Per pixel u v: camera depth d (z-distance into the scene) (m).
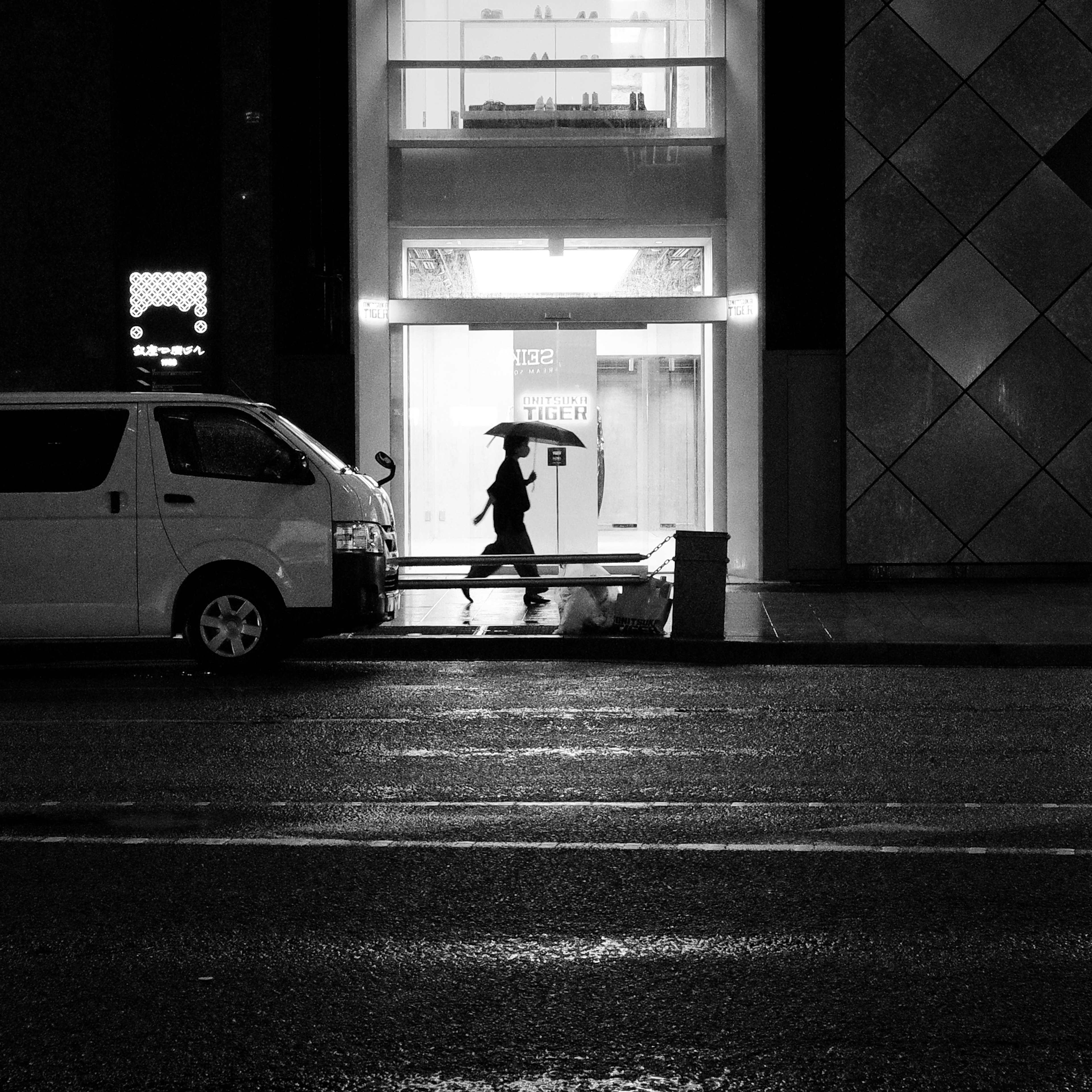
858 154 18.27
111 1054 3.98
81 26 18.62
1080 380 18.41
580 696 10.46
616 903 5.35
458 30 19.50
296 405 18.55
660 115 19.47
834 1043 4.04
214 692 10.61
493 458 19.72
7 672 12.03
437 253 19.56
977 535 18.41
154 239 18.64
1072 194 18.36
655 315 19.33
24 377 18.66
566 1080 3.81
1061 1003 4.35
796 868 5.82
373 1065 3.90
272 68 18.56
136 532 11.48
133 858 5.97
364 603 11.67
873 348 18.28
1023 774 7.61
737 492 19.19
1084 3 18.38
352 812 6.76
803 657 12.78
